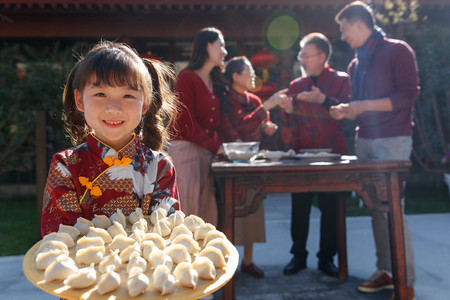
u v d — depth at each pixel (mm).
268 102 3025
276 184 2256
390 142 2666
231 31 6684
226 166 2193
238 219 2908
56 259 863
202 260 893
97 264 937
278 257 3502
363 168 2252
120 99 1175
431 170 6684
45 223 1195
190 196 2596
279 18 6676
